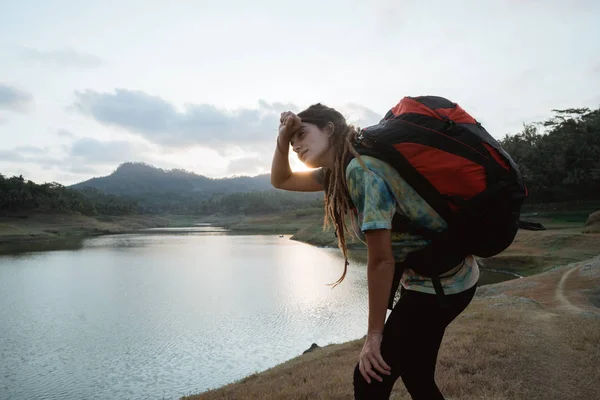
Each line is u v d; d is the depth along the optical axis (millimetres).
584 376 4922
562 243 40344
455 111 1609
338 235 1904
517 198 1547
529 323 8531
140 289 37500
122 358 19312
